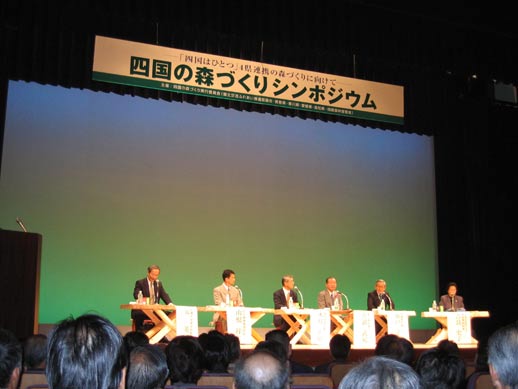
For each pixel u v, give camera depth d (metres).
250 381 1.60
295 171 8.98
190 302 8.18
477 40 8.95
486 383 2.77
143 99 8.33
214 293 6.98
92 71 7.36
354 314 6.59
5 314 5.03
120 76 7.49
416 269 9.42
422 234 9.54
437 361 2.31
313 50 8.23
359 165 9.34
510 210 9.83
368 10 8.42
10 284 5.09
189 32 8.03
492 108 9.86
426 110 9.34
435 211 9.66
